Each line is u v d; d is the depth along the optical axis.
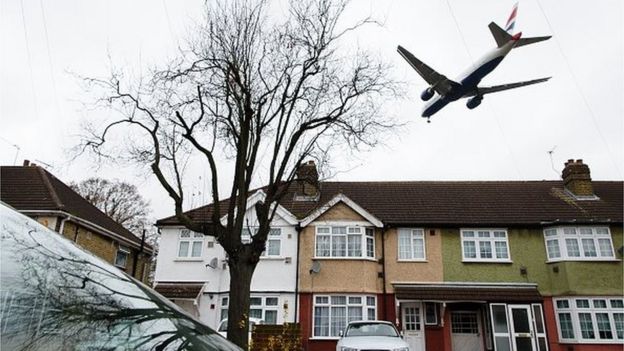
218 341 2.22
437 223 21.78
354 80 13.05
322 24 12.87
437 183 26.30
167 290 20.59
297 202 23.88
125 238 24.45
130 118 12.59
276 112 12.60
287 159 12.32
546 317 20.25
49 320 1.58
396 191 25.38
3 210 1.95
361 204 23.80
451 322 20.66
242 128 11.99
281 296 20.52
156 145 12.03
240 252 11.34
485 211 22.97
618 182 25.75
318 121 12.75
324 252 21.23
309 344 19.58
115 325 1.77
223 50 12.22
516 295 19.89
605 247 20.70
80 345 1.57
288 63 12.73
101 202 41.66
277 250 21.42
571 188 24.31
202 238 21.86
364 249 21.16
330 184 25.91
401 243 21.83
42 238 1.97
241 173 11.80
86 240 20.98
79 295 1.79
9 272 1.61
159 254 21.70
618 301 19.73
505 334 19.22
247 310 10.93
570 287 20.02
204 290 20.92
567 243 20.89
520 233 21.67
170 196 11.71
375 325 13.28
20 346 1.43
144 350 1.72
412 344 19.89
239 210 11.65
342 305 20.27
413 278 21.03
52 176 23.05
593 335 19.30
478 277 20.97
